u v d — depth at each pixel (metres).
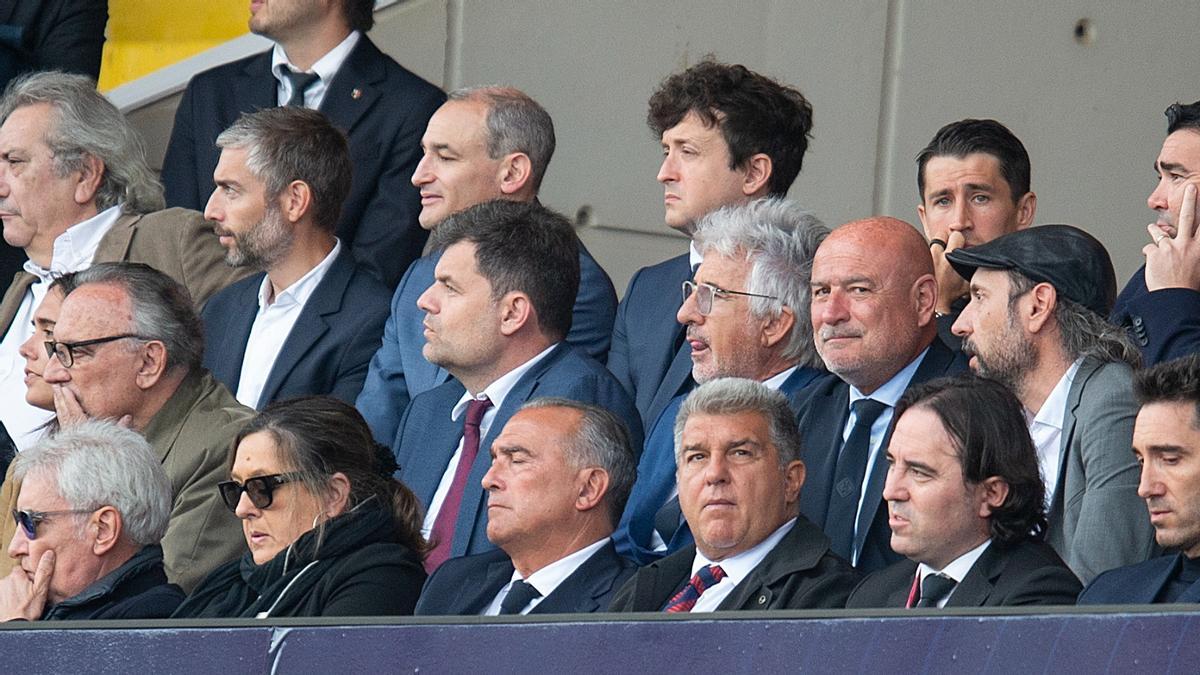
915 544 15.30
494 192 21.91
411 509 17.92
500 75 27.97
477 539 18.45
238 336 21.97
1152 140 28.88
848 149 28.48
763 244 18.72
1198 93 28.92
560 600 16.97
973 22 28.61
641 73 28.17
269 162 21.77
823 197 28.50
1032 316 17.02
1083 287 17.05
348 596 17.11
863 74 28.42
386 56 24.66
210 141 25.00
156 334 19.86
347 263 22.17
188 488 19.34
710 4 28.25
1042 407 17.00
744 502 16.30
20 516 17.95
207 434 19.61
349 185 22.23
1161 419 15.15
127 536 18.03
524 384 19.17
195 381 20.09
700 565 16.58
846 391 17.98
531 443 17.27
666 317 20.61
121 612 17.55
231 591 17.58
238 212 21.80
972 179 20.75
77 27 26.20
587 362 19.42
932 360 17.81
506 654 12.55
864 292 17.66
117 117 23.41
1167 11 28.83
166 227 23.09
